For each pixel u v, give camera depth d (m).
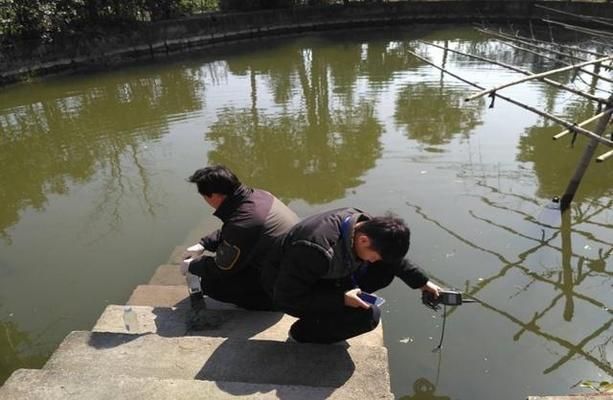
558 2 22.75
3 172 9.30
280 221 3.41
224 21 21.92
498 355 4.43
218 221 6.82
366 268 3.23
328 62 17.50
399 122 10.78
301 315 3.04
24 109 13.25
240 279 3.73
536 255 5.93
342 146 9.59
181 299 4.48
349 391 2.83
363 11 24.47
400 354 4.44
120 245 6.51
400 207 7.11
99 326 3.83
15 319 5.16
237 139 10.27
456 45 19.66
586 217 6.76
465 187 7.66
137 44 19.62
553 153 8.84
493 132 9.94
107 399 2.73
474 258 5.87
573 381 4.15
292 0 23.81
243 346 3.28
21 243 6.70
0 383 4.41
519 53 17.67
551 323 4.84
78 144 10.50
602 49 16.61
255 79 15.42
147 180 8.56
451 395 4.02
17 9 16.25
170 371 3.11
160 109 12.65
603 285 5.41
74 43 17.84
